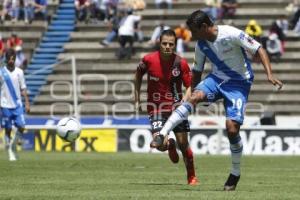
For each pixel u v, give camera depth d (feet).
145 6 370.73
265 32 354.74
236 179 117.50
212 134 262.06
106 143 269.64
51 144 274.57
